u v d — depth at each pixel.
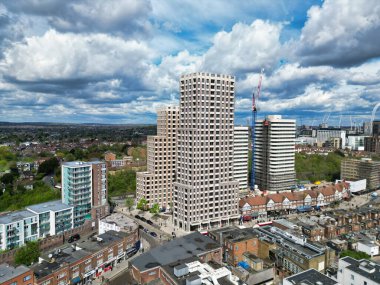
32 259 141.12
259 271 126.56
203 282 102.81
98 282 134.12
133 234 163.62
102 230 186.50
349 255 141.62
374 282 105.69
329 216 197.00
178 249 137.25
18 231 167.75
